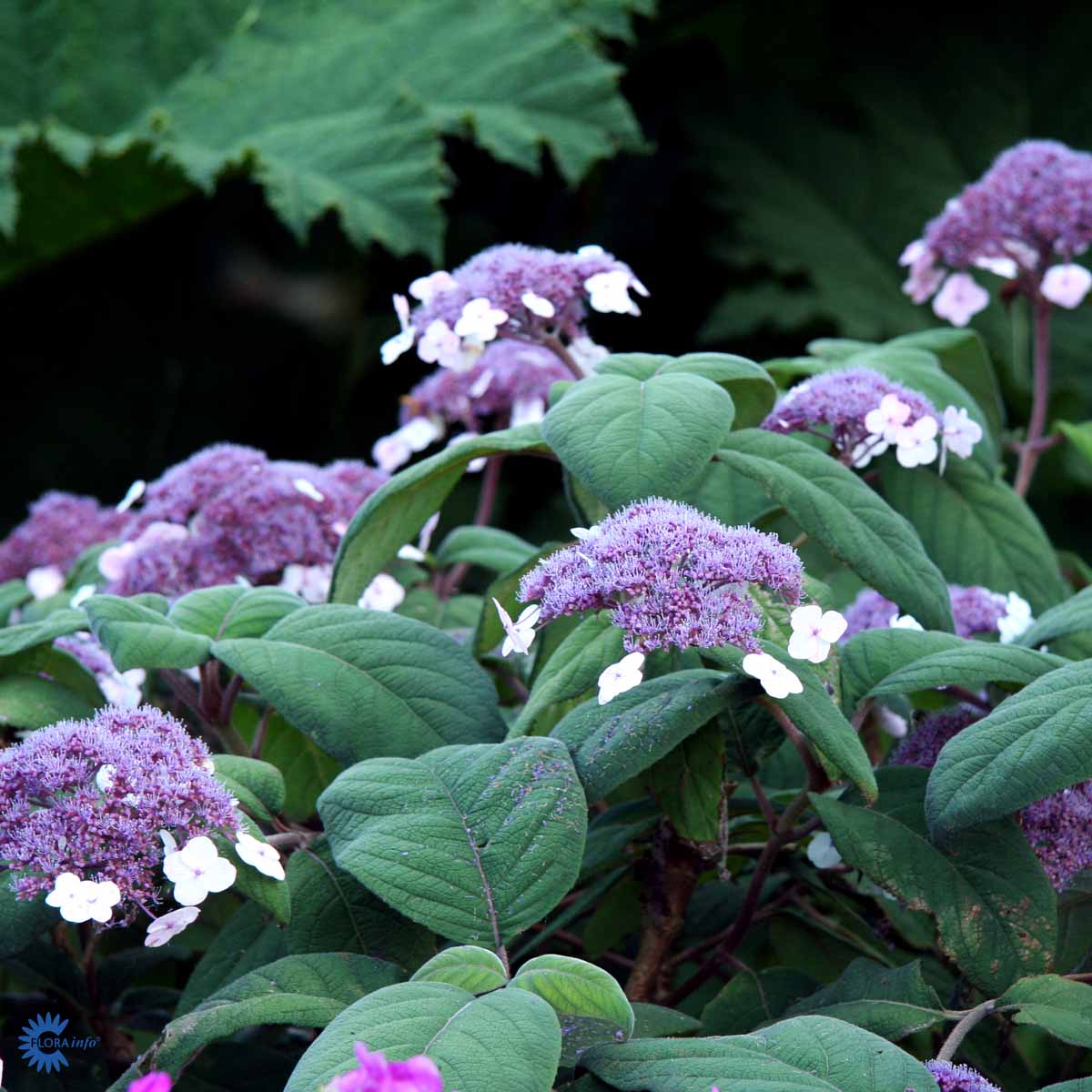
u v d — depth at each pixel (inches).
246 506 79.0
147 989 76.0
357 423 175.5
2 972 83.4
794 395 75.4
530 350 85.5
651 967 72.2
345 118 143.1
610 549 66.6
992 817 66.0
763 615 68.4
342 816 67.9
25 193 151.1
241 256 175.5
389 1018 62.8
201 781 66.7
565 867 66.2
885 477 79.3
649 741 67.4
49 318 175.0
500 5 149.4
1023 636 75.4
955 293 88.4
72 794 66.5
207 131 151.2
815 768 70.6
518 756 67.8
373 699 71.1
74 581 85.4
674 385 71.1
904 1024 66.9
